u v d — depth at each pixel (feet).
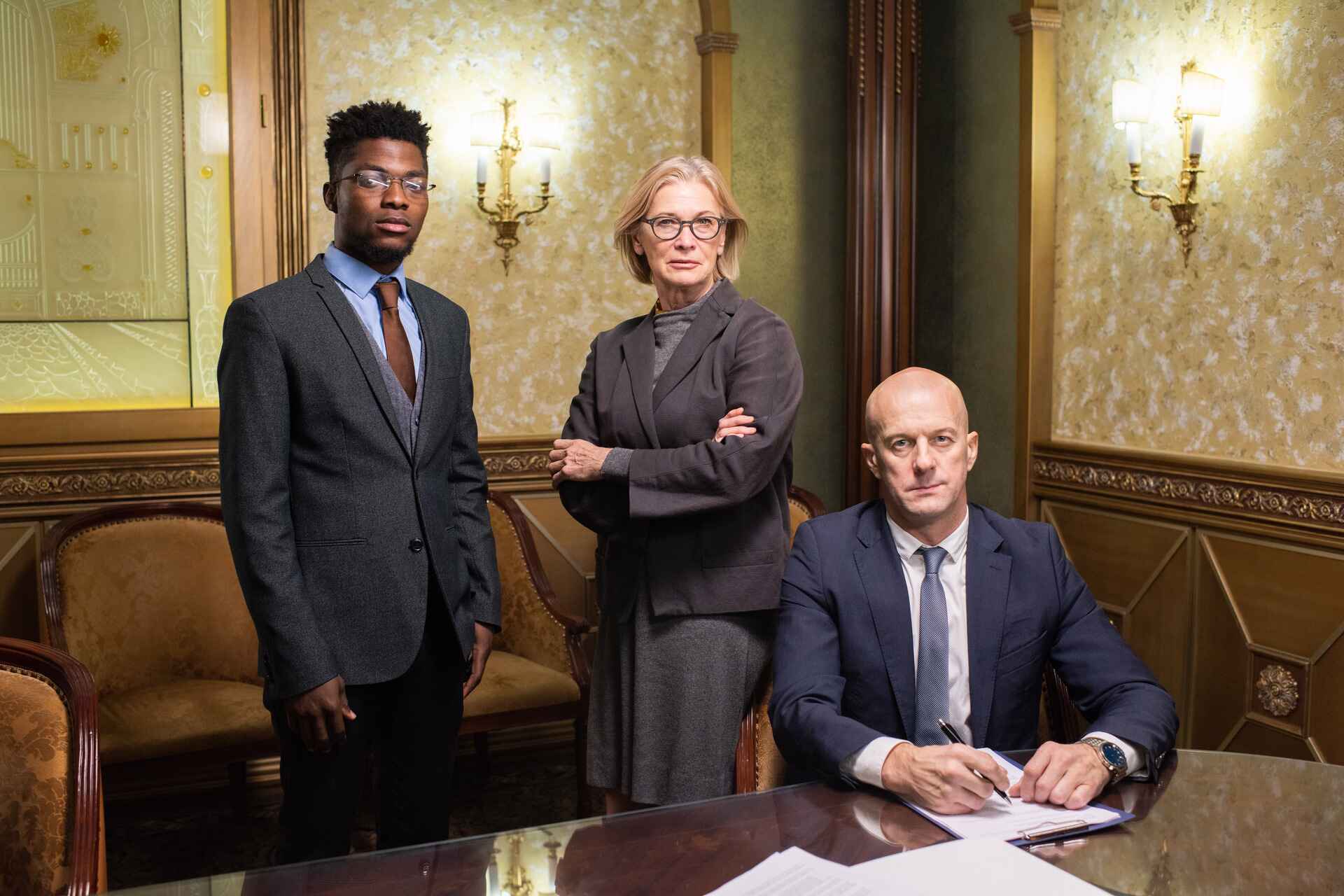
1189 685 12.09
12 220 11.81
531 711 11.09
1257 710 11.27
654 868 4.51
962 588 6.56
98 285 12.17
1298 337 10.79
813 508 12.39
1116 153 12.96
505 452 13.88
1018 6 13.88
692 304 7.59
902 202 15.12
